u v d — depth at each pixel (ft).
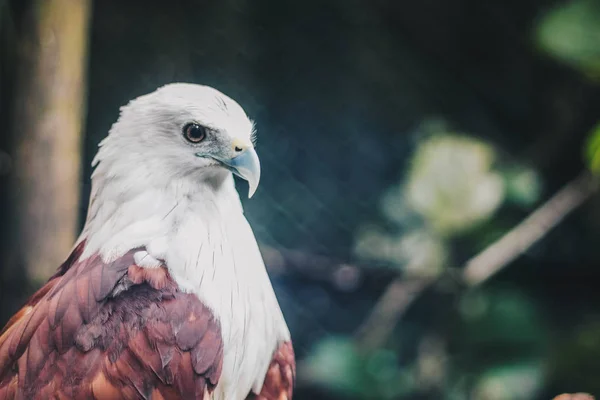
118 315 14.62
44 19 22.63
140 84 33.12
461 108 36.52
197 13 34.27
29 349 14.78
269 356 16.40
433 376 30.04
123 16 33.24
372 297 32.91
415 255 31.50
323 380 29.27
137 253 15.10
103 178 15.78
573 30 31.09
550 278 33.32
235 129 15.58
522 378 29.43
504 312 30.66
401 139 35.60
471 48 36.70
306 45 35.58
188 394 14.60
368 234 33.37
